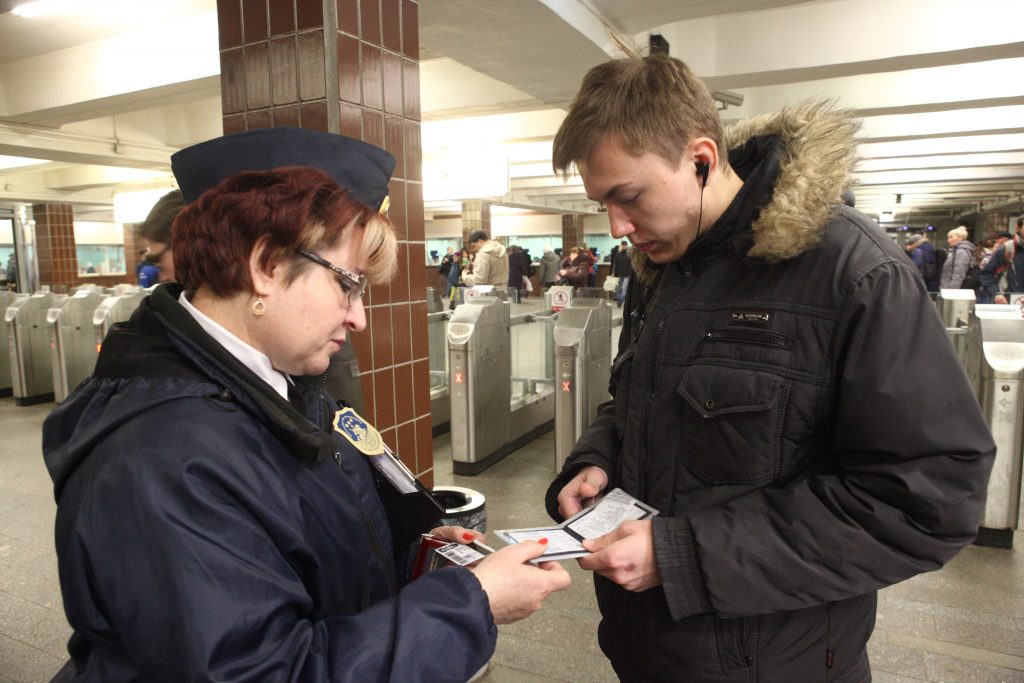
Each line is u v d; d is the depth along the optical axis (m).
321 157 0.96
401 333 2.71
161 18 5.47
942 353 0.93
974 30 5.03
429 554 1.12
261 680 0.70
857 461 0.97
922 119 8.91
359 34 2.41
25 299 6.93
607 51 4.68
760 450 1.01
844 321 0.96
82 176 13.50
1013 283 7.22
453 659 0.81
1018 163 12.23
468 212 17.92
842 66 5.54
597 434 1.38
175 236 0.87
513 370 7.05
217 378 0.83
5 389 7.37
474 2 3.68
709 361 1.06
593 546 1.03
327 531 0.88
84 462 0.78
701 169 1.04
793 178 0.99
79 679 0.78
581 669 2.36
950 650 2.43
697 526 0.99
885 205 25.20
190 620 0.68
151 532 0.70
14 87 6.79
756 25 5.64
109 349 0.88
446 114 7.55
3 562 3.18
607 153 1.02
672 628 1.08
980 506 0.92
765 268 1.06
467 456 4.45
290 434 0.84
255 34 2.47
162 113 9.16
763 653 1.04
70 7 5.01
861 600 1.09
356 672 0.75
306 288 0.84
